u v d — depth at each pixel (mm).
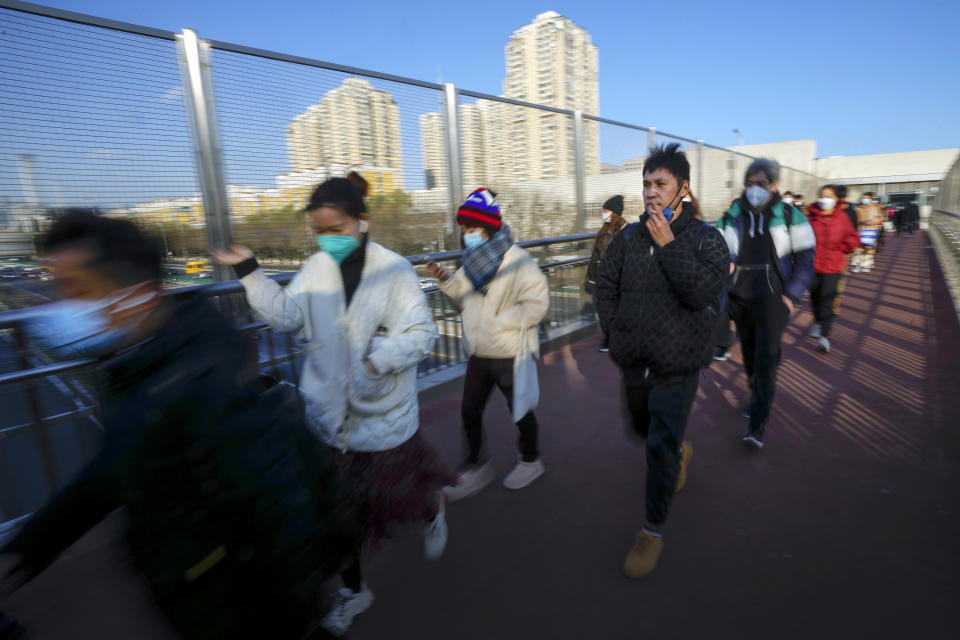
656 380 2213
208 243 3510
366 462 1919
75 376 2332
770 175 2943
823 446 3213
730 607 1967
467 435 2832
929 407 3719
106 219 995
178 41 3320
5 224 2688
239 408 1013
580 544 2393
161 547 990
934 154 35625
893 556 2203
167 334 982
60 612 2029
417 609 2023
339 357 1843
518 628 1917
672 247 1990
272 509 1020
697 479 2896
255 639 1042
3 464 2223
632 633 1868
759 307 3020
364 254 1898
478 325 2605
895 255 15125
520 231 6316
